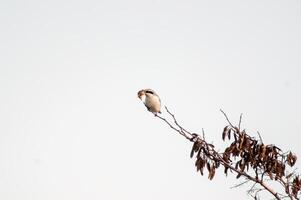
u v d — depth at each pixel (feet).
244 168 35.47
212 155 35.37
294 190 35.24
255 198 35.53
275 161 35.40
